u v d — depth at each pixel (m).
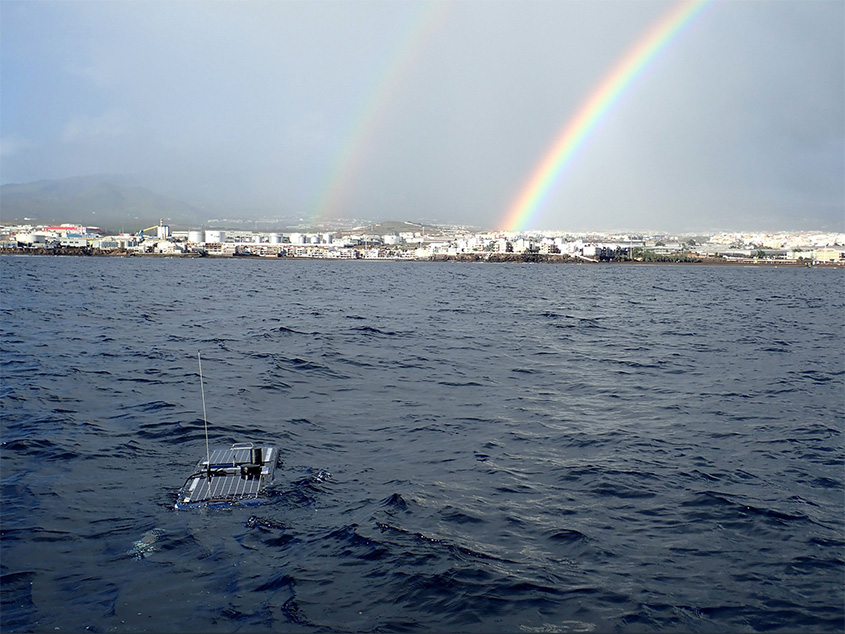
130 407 31.11
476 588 15.52
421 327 66.75
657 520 19.42
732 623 14.41
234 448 24.53
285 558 16.64
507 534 18.28
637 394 36.56
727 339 62.50
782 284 193.25
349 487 21.34
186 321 67.69
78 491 20.58
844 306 112.88
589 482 22.31
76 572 15.83
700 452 25.88
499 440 27.05
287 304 92.00
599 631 14.03
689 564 16.86
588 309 94.88
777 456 25.55
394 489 21.23
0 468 22.56
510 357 48.75
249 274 192.25
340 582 15.63
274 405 32.31
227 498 19.98
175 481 21.52
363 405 32.81
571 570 16.44
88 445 25.17
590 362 47.12
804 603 15.20
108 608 14.38
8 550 16.77
